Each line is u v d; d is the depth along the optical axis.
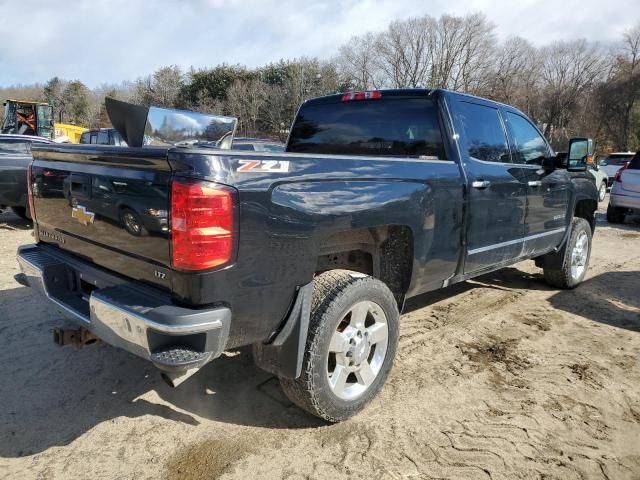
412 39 44.12
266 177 2.27
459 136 3.61
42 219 3.14
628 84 41.91
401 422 2.86
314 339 2.54
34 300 4.77
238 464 2.49
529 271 6.36
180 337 2.10
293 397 2.70
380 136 3.93
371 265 3.30
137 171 2.28
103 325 2.31
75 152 2.64
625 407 3.07
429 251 3.24
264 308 2.33
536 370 3.53
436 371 3.49
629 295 5.38
